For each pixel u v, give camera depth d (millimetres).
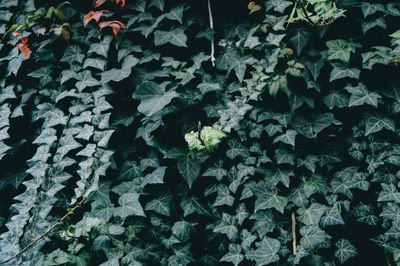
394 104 1809
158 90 1920
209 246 1994
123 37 2113
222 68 2025
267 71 1896
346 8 1908
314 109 1938
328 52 1874
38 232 1898
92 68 2143
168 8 2129
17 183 2146
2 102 2242
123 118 2068
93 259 1980
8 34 2322
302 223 1867
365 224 1878
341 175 1876
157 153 2020
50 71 2217
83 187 1890
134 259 1903
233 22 2088
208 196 2008
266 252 1804
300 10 1883
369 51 1889
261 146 1929
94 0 2164
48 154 2000
